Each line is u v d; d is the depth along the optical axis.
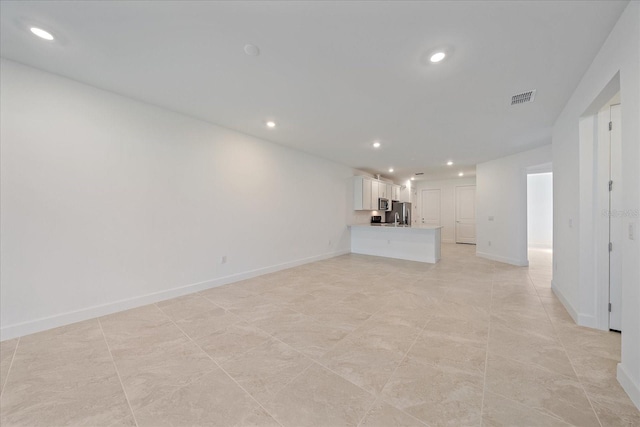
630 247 1.49
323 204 5.76
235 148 3.87
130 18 1.61
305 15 1.58
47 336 2.18
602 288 2.32
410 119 3.30
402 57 2.00
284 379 1.63
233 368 1.75
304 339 2.15
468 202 8.55
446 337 2.18
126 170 2.78
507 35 1.73
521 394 1.49
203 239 3.49
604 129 2.30
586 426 1.27
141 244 2.89
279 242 4.66
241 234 3.99
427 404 1.41
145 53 1.99
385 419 1.31
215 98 2.76
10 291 2.14
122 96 2.73
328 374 1.68
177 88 2.55
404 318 2.57
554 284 3.39
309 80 2.36
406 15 1.57
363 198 6.75
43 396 1.48
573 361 1.81
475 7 1.50
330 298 3.17
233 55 2.00
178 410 1.38
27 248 2.21
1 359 1.84
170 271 3.15
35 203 2.25
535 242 7.64
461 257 6.01
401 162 6.10
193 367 1.76
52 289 2.33
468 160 5.81
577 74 2.21
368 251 6.50
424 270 4.70
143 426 1.28
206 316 2.62
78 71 2.27
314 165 5.48
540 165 4.68
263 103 2.87
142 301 2.90
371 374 1.68
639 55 1.38
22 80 2.18
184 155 3.27
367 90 2.53
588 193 2.37
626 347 1.52
